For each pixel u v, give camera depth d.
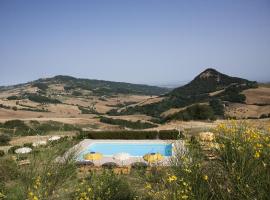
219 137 5.00
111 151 27.47
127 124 72.81
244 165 4.09
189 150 4.95
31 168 6.57
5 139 27.78
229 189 4.01
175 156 5.00
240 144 4.57
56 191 6.49
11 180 6.70
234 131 4.97
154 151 26.39
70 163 7.04
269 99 93.44
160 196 4.52
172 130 29.70
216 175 4.42
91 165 17.12
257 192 3.69
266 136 4.69
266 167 4.00
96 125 68.12
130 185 6.62
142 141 28.08
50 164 6.80
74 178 7.31
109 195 6.43
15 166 6.96
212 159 4.78
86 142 27.78
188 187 4.21
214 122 36.69
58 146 7.58
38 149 7.49
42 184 6.31
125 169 14.30
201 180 4.33
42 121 65.19
